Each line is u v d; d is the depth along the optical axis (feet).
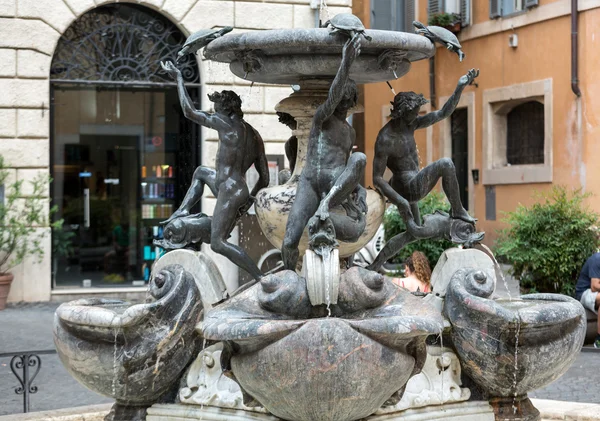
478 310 18.24
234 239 40.01
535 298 20.83
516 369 18.42
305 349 15.66
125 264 54.44
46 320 44.73
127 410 19.17
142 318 18.02
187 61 53.06
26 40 50.80
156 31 53.36
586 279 36.91
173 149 54.08
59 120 52.65
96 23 52.49
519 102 76.13
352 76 20.48
